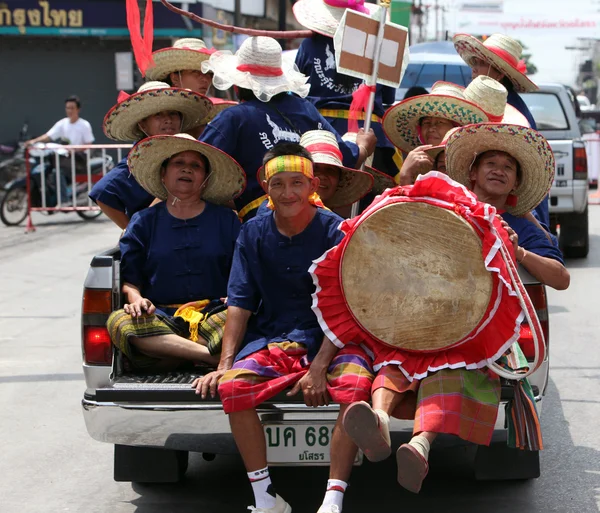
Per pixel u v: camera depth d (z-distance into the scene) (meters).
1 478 4.98
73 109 16.00
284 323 4.16
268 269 4.18
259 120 4.87
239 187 4.73
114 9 23.36
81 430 5.73
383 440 3.51
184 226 4.66
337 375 3.87
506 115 5.71
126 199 5.55
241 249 4.21
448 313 3.82
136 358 4.41
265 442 3.95
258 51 4.88
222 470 5.11
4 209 15.63
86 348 4.27
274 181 4.03
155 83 5.61
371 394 3.87
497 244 3.69
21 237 14.31
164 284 4.63
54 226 15.67
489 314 3.79
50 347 7.68
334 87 6.26
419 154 4.80
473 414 3.80
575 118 11.09
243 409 3.88
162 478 4.64
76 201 16.11
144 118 5.38
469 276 3.78
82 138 16.16
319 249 4.14
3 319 8.72
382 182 5.76
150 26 5.61
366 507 4.48
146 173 4.68
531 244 4.37
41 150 15.48
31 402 6.26
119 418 4.07
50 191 15.72
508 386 3.97
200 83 6.27
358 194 4.98
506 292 3.79
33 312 9.02
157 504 4.61
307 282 4.15
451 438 4.03
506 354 4.05
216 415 4.01
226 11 24.80
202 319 4.45
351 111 5.46
